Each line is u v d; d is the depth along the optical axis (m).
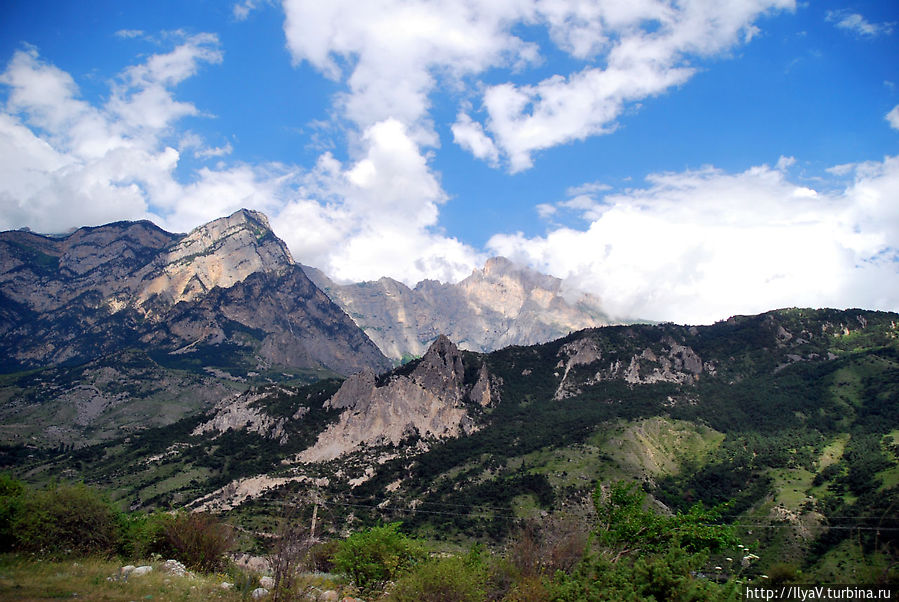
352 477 136.38
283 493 122.88
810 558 81.25
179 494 134.75
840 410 137.12
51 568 34.62
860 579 53.50
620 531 39.09
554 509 102.94
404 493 123.44
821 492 100.62
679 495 110.44
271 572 38.72
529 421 159.38
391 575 45.66
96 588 31.25
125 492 138.12
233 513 109.69
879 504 87.69
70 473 157.50
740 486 111.50
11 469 170.88
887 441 113.44
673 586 29.97
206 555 44.81
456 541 95.50
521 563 40.31
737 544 39.09
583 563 34.81
